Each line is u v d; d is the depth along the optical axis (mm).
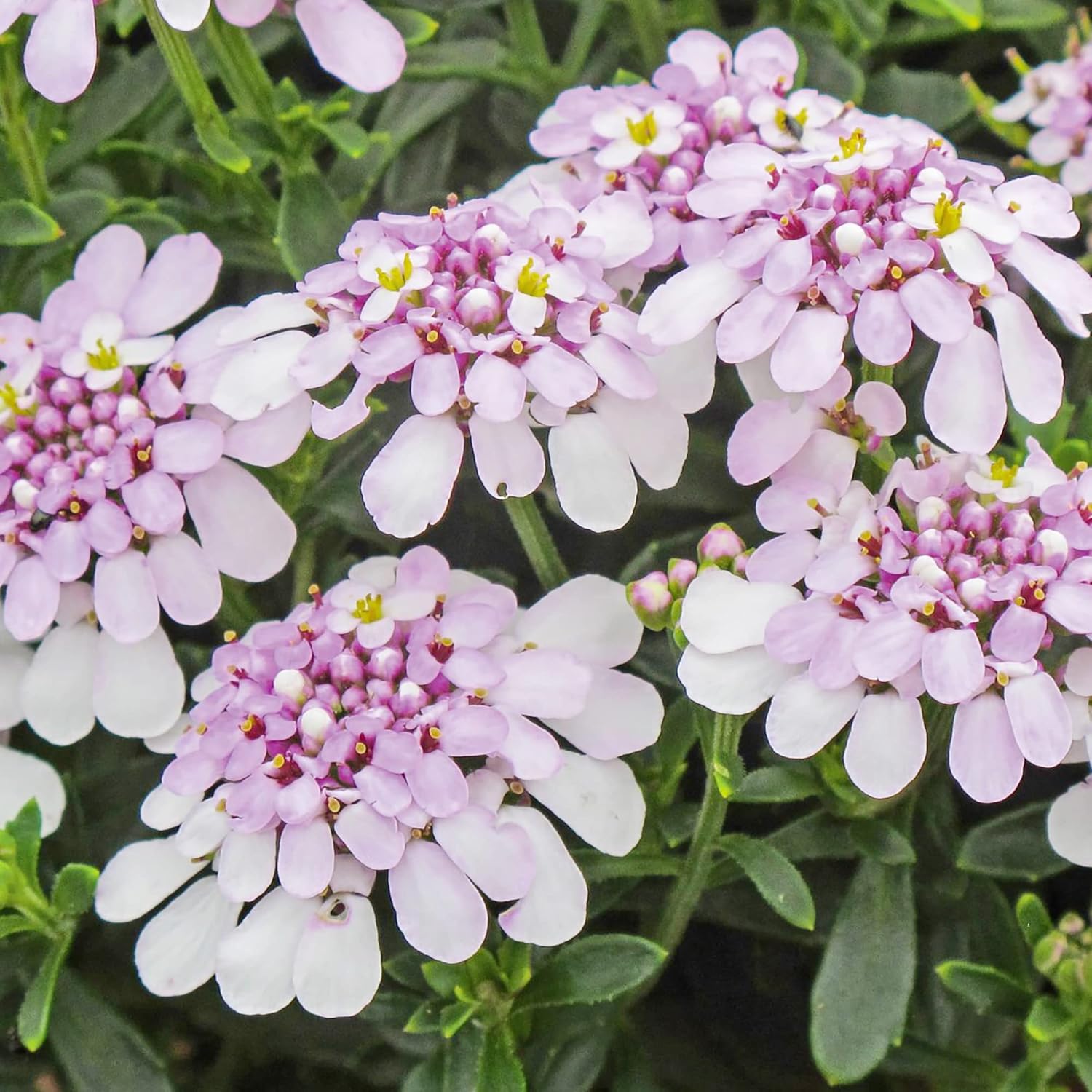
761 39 402
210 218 423
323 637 371
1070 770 413
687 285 375
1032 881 391
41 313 413
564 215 378
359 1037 400
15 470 383
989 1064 390
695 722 379
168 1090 383
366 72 395
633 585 375
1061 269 372
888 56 446
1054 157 419
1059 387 368
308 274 378
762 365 382
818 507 372
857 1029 373
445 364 365
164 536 380
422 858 362
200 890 372
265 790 364
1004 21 421
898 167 374
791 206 374
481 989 373
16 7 383
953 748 359
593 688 375
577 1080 386
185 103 426
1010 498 363
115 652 381
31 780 386
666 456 375
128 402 381
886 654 358
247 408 374
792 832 384
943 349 367
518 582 422
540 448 368
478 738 363
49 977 377
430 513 366
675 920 387
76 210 414
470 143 450
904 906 377
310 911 365
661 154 389
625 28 444
